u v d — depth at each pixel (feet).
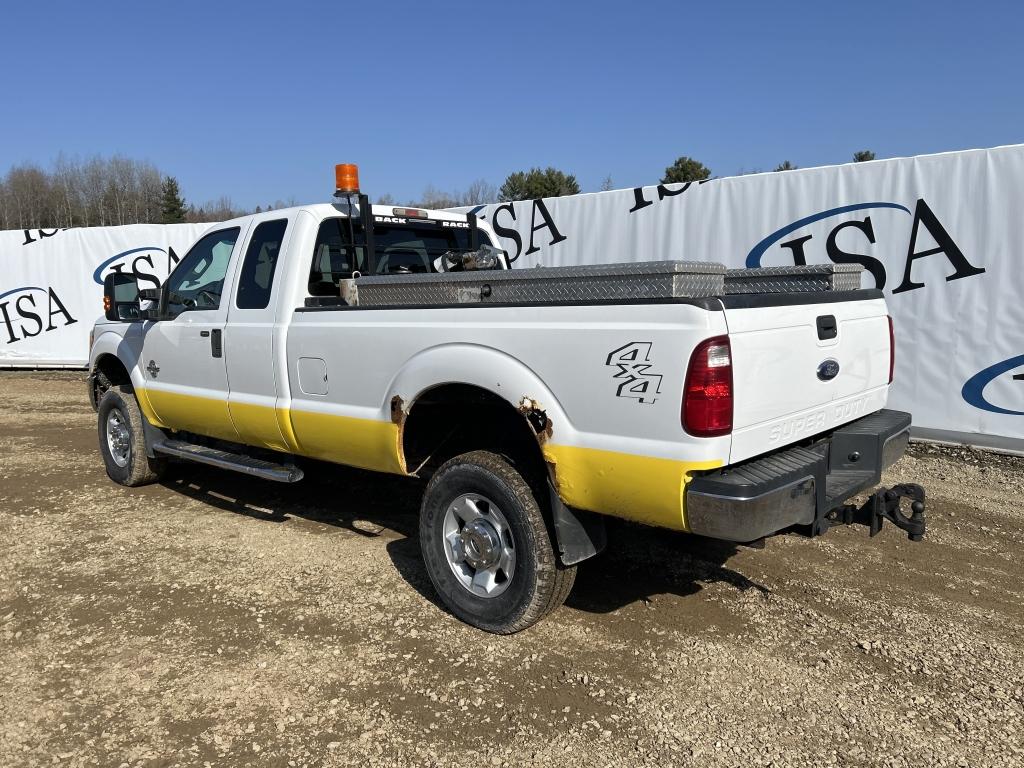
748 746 9.50
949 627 12.56
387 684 10.96
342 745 9.59
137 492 20.84
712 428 9.71
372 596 13.88
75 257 45.55
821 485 11.02
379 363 13.47
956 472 21.38
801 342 11.33
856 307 13.01
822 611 13.16
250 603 13.62
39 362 47.14
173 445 19.45
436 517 13.01
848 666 11.37
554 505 11.44
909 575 14.64
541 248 31.65
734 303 10.10
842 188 24.70
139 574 14.99
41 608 13.52
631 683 10.93
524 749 9.47
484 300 12.22
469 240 19.15
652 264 10.17
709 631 12.46
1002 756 9.31
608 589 14.10
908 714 10.16
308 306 15.20
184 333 17.97
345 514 18.67
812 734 9.74
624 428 10.37
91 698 10.69
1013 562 15.25
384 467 14.06
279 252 15.75
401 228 17.60
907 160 23.45
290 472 16.17
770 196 26.12
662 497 10.11
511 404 11.48
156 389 19.25
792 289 14.15
